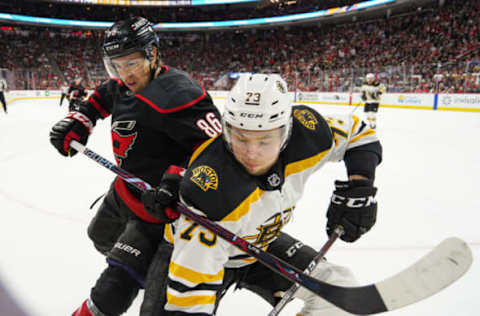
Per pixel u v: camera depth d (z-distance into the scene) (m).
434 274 0.92
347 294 0.99
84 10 25.86
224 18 25.39
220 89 21.22
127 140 1.44
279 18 22.94
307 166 1.13
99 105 1.76
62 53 24.17
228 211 0.98
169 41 26.45
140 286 1.32
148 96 1.38
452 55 15.70
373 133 1.28
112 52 1.39
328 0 22.06
